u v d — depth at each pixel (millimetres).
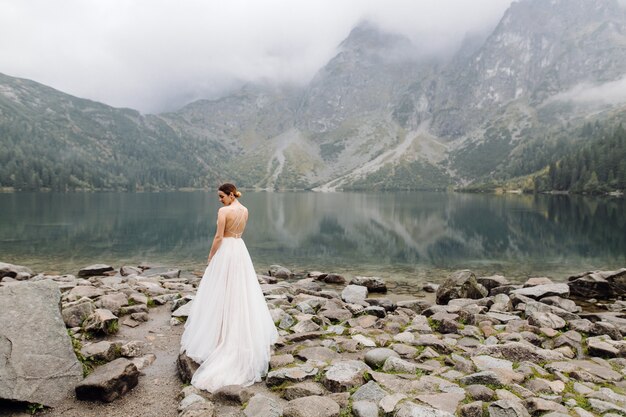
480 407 5812
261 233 55438
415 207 119562
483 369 7781
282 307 12641
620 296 18609
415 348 8883
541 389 6922
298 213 98125
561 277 26750
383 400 6145
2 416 5711
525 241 45969
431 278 26375
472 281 17391
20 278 19641
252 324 7668
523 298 15477
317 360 7902
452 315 12305
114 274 24422
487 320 12461
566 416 5777
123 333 9672
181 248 38750
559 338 10227
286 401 6457
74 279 19469
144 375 7387
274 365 7688
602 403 6328
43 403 5961
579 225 61844
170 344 9094
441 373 7461
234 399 6281
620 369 8344
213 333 7543
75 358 6805
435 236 51562
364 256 36469
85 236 46656
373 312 13133
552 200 143500
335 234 54375
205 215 81125
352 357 8438
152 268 28203
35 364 6301
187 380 7020
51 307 7207
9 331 6473
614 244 42594
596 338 10195
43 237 44969
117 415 5934
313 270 29422
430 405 6031
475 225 65062
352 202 160000
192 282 20406
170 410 6152
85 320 9469
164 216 78250
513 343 8984
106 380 6254
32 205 104375
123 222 65000
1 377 5883
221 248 7992
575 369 8016
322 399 6094
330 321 11945
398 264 32312
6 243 40344
